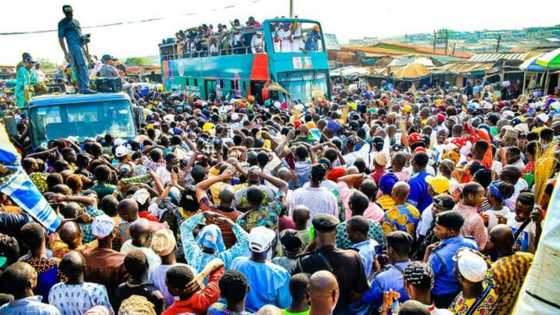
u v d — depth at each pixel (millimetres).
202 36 26047
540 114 11898
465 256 3443
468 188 4766
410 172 6539
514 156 6918
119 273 4059
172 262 3951
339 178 6430
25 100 14828
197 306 3408
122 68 19812
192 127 12500
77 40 12289
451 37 53719
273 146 9273
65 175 6488
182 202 5336
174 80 31406
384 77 35125
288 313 3316
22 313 3229
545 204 4102
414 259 5020
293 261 4090
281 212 5195
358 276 3824
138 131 11625
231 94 23141
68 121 11031
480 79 32875
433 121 11664
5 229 4809
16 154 4219
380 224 5031
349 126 11461
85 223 4816
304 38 20156
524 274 3334
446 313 3139
